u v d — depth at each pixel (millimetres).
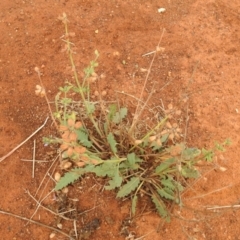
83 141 413
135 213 405
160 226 401
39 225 399
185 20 547
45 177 418
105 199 408
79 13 539
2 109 455
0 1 545
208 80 492
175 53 511
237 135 458
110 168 396
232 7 569
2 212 402
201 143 448
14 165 424
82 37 514
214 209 416
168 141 437
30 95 464
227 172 435
